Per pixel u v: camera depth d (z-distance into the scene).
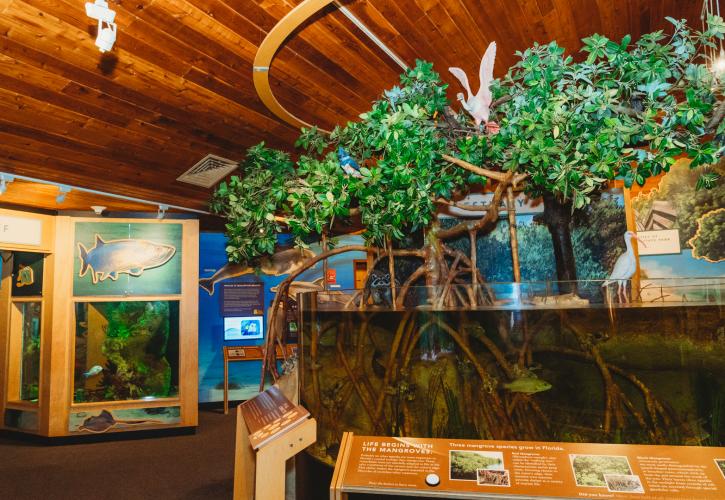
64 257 5.28
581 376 1.46
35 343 5.42
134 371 5.37
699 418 1.37
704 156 1.53
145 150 3.99
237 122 3.77
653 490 1.29
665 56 1.57
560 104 1.53
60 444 5.06
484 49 3.29
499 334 1.53
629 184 1.62
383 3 2.71
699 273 3.26
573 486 1.34
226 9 2.59
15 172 3.97
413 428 1.62
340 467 1.51
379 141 1.73
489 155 1.81
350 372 1.74
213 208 3.16
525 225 2.88
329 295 1.87
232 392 6.84
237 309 6.92
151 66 2.99
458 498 1.38
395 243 2.73
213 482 3.87
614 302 1.43
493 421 1.53
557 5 3.03
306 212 2.12
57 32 2.62
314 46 3.01
